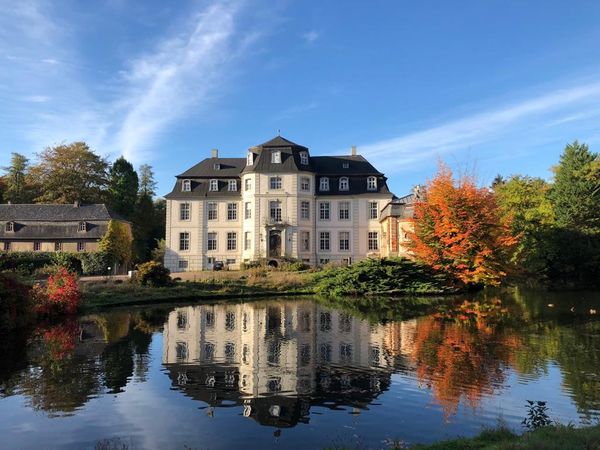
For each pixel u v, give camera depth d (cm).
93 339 1505
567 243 3512
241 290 3030
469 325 1684
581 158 4119
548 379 991
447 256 2906
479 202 2870
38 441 709
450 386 952
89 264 4272
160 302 2605
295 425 759
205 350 1327
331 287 3048
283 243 4675
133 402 880
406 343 1377
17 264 3984
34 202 5712
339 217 4931
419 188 3819
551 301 2445
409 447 637
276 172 4750
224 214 4984
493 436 640
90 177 5988
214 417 801
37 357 1252
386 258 3070
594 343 1339
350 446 672
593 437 566
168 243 4959
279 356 1241
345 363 1154
